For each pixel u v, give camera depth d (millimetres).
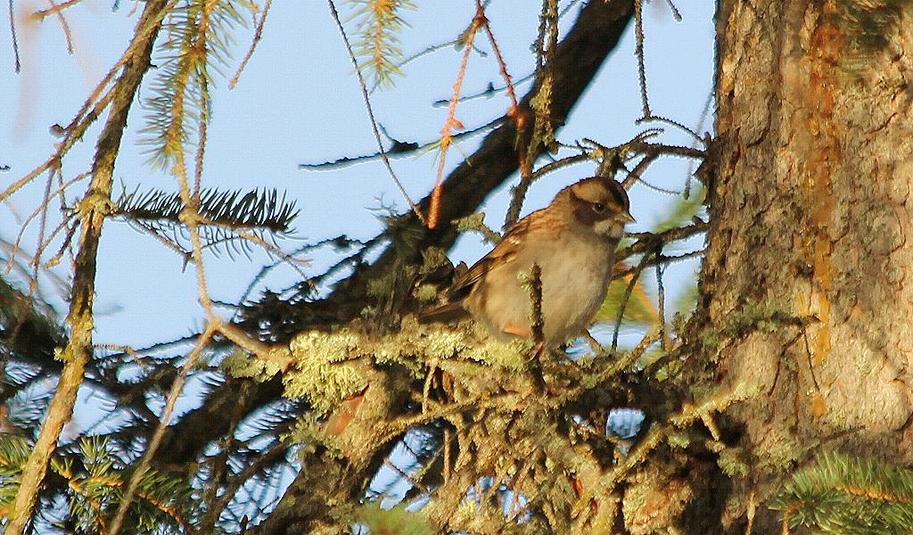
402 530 7828
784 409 10016
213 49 8336
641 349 10133
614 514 10312
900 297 9633
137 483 8508
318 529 9617
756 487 9898
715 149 11320
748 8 11109
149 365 11984
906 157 9789
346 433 10734
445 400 11812
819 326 9945
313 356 9711
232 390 12258
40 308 11484
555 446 9656
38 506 9688
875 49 9266
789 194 10344
